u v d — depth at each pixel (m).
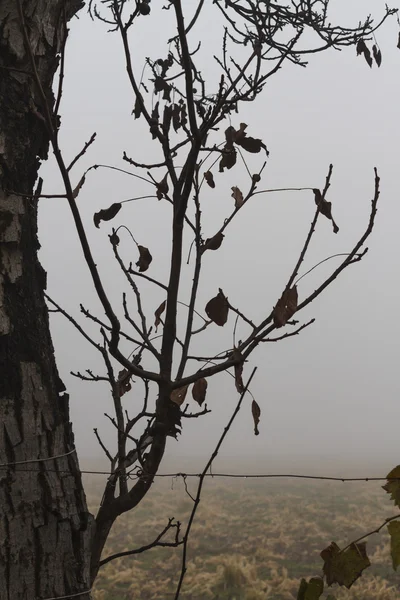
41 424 1.59
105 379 1.92
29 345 1.62
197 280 1.86
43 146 1.76
